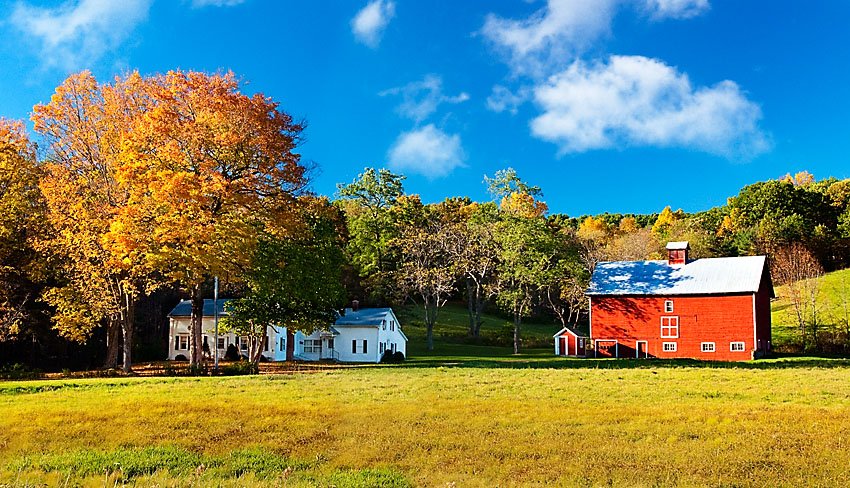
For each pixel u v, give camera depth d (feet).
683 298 188.65
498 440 54.29
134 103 126.72
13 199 133.18
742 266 189.37
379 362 192.65
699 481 41.98
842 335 198.29
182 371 128.26
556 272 239.09
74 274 136.56
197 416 65.98
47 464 46.50
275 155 120.98
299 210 131.44
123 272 129.90
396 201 293.64
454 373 116.98
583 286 249.34
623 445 52.29
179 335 205.26
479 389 88.48
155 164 113.60
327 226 156.25
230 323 146.30
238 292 193.06
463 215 365.20
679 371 121.29
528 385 93.45
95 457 48.67
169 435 57.26
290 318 146.82
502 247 252.62
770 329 201.05
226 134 114.93
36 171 138.10
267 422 62.80
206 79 120.78
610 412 66.95
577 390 86.99
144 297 200.75
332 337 206.39
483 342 261.65
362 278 274.36
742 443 51.96
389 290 257.96
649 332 191.21
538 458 48.65
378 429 59.26
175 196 109.60
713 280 188.24
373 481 42.32
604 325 196.24
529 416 64.85
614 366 145.18
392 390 87.56
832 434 54.54
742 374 112.88
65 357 173.37
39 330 158.92
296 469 46.29
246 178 118.32
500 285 246.68
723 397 79.92
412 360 195.11
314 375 115.96
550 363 159.43
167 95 117.60
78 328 132.77
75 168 125.49
